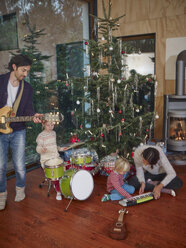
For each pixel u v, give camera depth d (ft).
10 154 11.56
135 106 11.56
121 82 11.25
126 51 11.87
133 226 7.20
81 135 11.88
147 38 17.11
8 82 8.01
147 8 16.33
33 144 12.66
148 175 9.85
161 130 16.94
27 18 11.94
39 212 8.15
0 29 10.48
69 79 11.84
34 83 12.60
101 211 8.14
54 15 13.84
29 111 8.70
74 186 8.34
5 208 8.46
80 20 16.31
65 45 14.89
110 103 11.00
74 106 15.74
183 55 13.65
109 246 6.30
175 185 9.30
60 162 8.56
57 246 6.35
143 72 17.47
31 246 6.39
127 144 11.37
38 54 12.71
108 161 10.96
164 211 8.05
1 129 7.82
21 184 8.98
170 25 15.89
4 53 10.73
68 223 7.44
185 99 14.98
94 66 11.64
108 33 11.22
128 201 8.40
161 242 6.41
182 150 13.64
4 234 6.96
